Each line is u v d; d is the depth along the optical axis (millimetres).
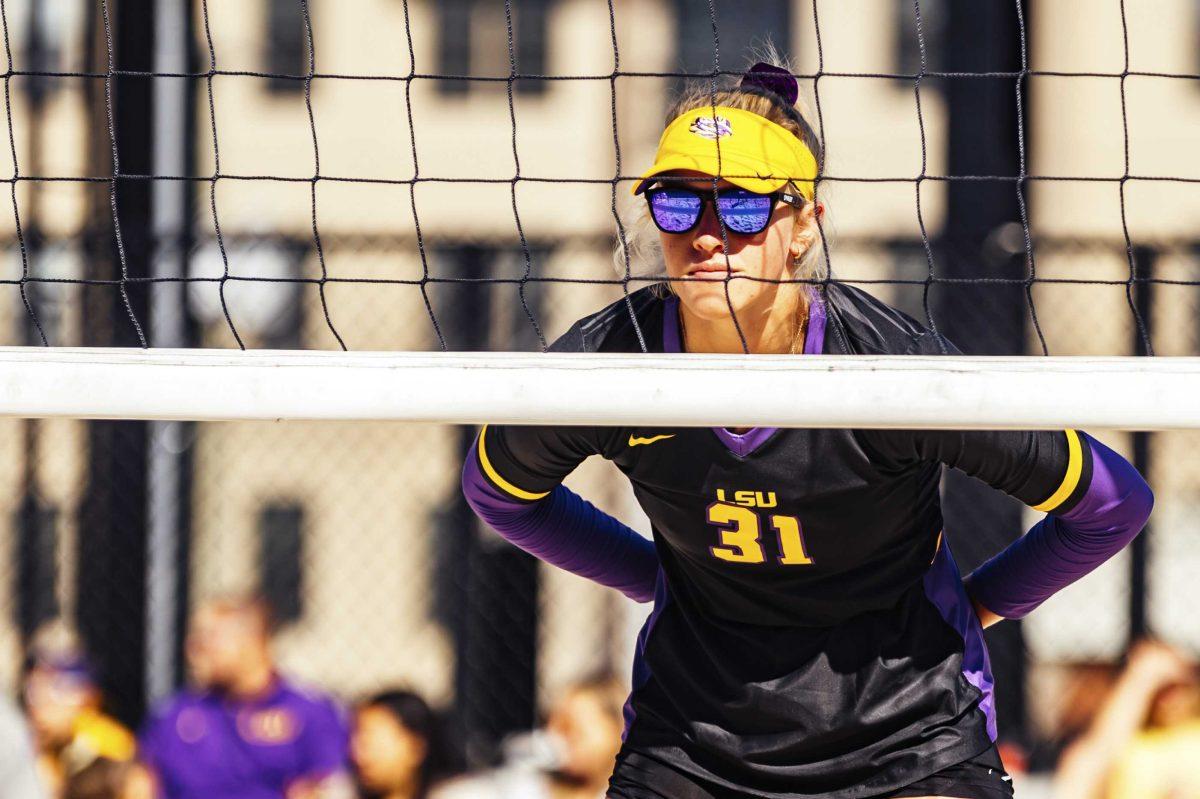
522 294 7832
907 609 7770
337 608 30031
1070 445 7418
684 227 7207
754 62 8109
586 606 23109
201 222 20281
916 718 7648
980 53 19109
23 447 20688
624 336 7711
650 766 8047
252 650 18234
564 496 8750
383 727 17484
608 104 46656
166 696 20188
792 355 6836
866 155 41688
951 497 19828
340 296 25484
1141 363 6734
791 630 7766
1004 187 19297
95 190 19172
